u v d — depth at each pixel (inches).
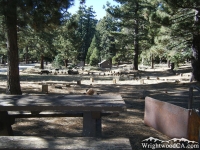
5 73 1167.0
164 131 167.3
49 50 1304.1
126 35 1419.8
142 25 1397.6
